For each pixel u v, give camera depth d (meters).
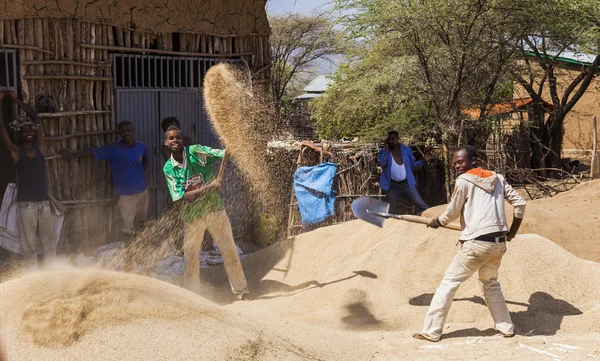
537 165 19.31
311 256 7.50
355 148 10.60
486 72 12.99
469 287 6.11
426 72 12.88
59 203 8.01
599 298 5.92
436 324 5.24
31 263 7.59
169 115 9.23
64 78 8.09
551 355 4.73
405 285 6.35
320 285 6.65
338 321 5.82
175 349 3.97
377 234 7.35
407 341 5.23
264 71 10.01
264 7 9.91
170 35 9.09
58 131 8.12
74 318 4.03
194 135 9.48
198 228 6.37
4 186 8.02
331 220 10.05
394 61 13.27
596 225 8.42
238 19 9.62
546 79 20.02
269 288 7.07
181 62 9.39
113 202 8.62
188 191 6.35
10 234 7.69
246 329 4.52
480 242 5.17
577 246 7.96
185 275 6.43
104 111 8.53
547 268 6.17
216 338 4.24
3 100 7.96
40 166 7.64
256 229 9.73
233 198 9.63
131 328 4.05
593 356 4.69
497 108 14.91
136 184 8.35
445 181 12.26
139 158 8.39
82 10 8.16
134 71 8.87
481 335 5.36
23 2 7.66
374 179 10.37
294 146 10.38
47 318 4.01
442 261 6.55
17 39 7.75
